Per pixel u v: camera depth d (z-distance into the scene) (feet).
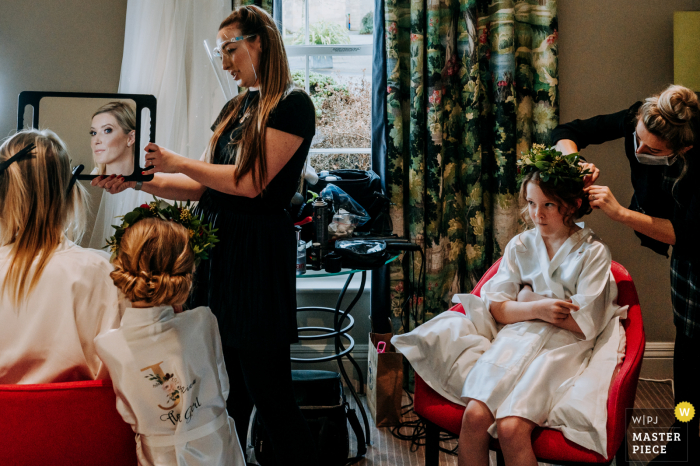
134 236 4.05
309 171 8.18
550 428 5.24
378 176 8.85
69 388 3.75
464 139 8.80
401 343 6.03
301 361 7.66
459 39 8.64
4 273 4.09
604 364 5.44
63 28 8.99
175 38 8.29
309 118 5.55
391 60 8.63
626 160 9.16
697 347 6.35
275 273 5.66
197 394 4.22
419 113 8.68
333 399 7.29
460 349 5.91
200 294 5.99
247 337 5.60
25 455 3.78
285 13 9.80
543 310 5.80
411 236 8.97
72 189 4.70
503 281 6.31
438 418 5.73
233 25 5.36
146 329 4.03
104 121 5.13
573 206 5.85
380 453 7.70
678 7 8.85
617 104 9.11
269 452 6.84
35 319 4.13
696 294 6.20
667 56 8.97
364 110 10.02
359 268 7.41
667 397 8.95
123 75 8.57
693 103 5.58
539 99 8.71
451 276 9.18
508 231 8.84
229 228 5.66
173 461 4.02
